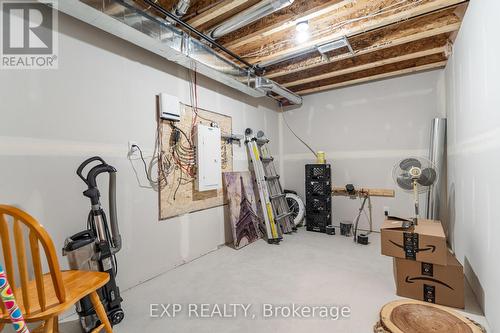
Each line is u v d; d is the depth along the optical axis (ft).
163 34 7.71
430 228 7.24
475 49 6.64
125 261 7.75
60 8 5.85
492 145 5.52
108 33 7.48
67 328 5.93
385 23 8.42
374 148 13.76
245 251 10.95
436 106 12.13
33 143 5.90
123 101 7.87
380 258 9.87
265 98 15.64
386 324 5.40
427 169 8.23
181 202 9.70
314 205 14.14
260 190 12.80
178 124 9.71
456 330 5.16
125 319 6.15
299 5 7.97
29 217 3.67
